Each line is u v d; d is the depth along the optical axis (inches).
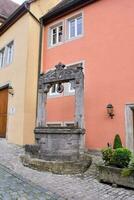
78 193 229.3
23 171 303.7
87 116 429.1
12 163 339.0
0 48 645.9
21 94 509.4
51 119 497.7
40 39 539.5
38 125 380.8
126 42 396.2
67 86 480.1
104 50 425.7
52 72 383.9
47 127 349.4
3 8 789.9
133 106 370.9
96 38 442.9
